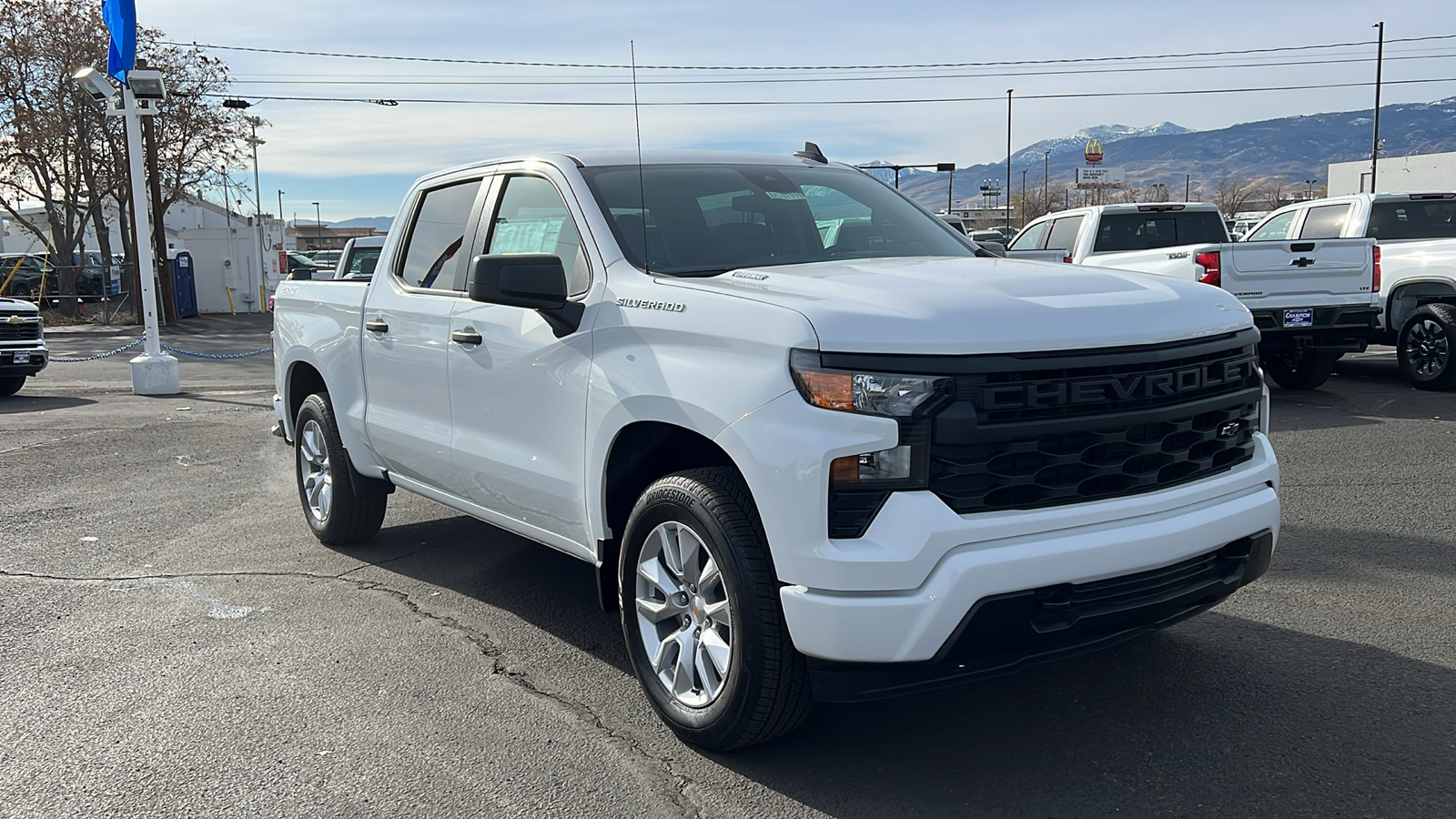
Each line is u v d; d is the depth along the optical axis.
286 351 6.38
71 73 35.44
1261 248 9.85
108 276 35.56
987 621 3.01
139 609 5.15
